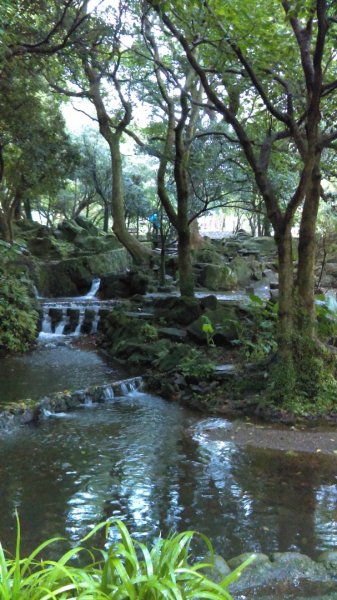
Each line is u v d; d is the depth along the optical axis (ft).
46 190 68.39
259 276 67.46
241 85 33.42
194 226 73.56
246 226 144.15
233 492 16.98
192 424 24.73
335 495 16.80
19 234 73.97
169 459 20.03
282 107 35.17
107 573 6.42
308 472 18.84
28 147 54.54
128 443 21.85
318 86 24.17
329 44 27.86
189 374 30.60
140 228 114.42
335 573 10.13
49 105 61.36
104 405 28.14
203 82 27.25
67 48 35.29
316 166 26.32
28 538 13.67
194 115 47.65
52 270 60.49
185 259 43.01
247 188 47.44
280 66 30.96
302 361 26.71
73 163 62.95
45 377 32.91
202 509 15.65
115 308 46.98
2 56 27.45
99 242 73.92
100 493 16.75
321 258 63.21
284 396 26.05
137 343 37.76
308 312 27.07
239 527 14.43
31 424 24.44
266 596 9.36
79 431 23.41
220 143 43.57
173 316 40.50
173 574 6.20
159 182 42.75
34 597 5.85
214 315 36.70
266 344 32.81
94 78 50.52
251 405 26.63
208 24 27.35
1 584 5.78
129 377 33.27
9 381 31.55
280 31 28.40
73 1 33.88
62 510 15.46
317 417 25.17
